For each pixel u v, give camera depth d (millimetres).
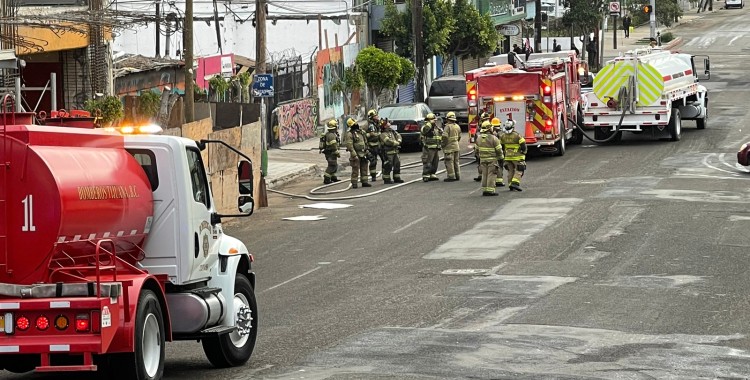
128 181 18250
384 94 87938
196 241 19594
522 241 34938
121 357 17234
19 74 37969
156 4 66812
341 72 81938
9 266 16625
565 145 63188
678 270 29719
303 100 73438
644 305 25406
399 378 18984
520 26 122500
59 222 16453
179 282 19156
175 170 19156
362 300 27016
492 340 22062
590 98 62812
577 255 32250
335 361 20500
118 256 18375
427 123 51750
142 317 17500
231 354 20484
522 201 43656
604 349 21141
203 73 64562
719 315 24297
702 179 48219
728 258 31328
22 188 16500
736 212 39312
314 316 25266
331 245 36094
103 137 18250
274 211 44844
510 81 57562
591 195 44406
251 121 53062
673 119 63188
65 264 16938
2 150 16500
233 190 44656
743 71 115562
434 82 77875
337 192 49656
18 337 16562
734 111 80000
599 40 134500
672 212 39500
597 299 26156
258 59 57344
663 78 61812
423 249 34438
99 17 40969
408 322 24125
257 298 27953
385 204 45062
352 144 50781
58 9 45625
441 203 44344
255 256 34656
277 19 83062
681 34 160500
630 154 58531
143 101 48312
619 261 31172
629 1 160625
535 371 19391
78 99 48844
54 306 16453
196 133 41531
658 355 20625
